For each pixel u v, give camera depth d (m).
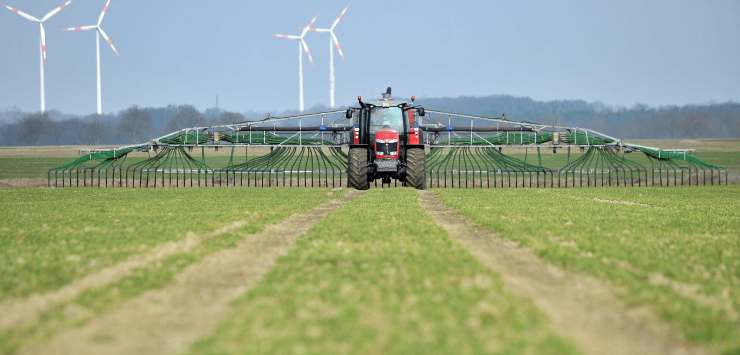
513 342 33.12
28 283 46.62
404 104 132.62
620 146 157.50
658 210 94.06
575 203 104.44
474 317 37.53
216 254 59.06
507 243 65.81
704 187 146.75
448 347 32.38
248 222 80.94
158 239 65.94
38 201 109.56
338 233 69.25
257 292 43.06
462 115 157.00
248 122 157.75
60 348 33.31
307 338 33.91
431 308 39.19
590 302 41.84
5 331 36.00
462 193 126.25
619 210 93.81
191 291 45.06
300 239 65.56
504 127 161.88
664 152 155.12
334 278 47.31
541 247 60.47
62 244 63.19
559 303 41.66
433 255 55.84
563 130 160.75
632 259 54.66
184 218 84.19
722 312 38.72
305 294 42.69
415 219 80.62
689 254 57.53
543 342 33.12
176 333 35.66
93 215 87.62
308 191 132.12
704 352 32.84
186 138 157.12
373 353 31.80
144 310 40.09
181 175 179.88
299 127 156.88
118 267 52.78
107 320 38.03
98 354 32.38
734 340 33.94
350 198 117.31
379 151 128.38
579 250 59.91
